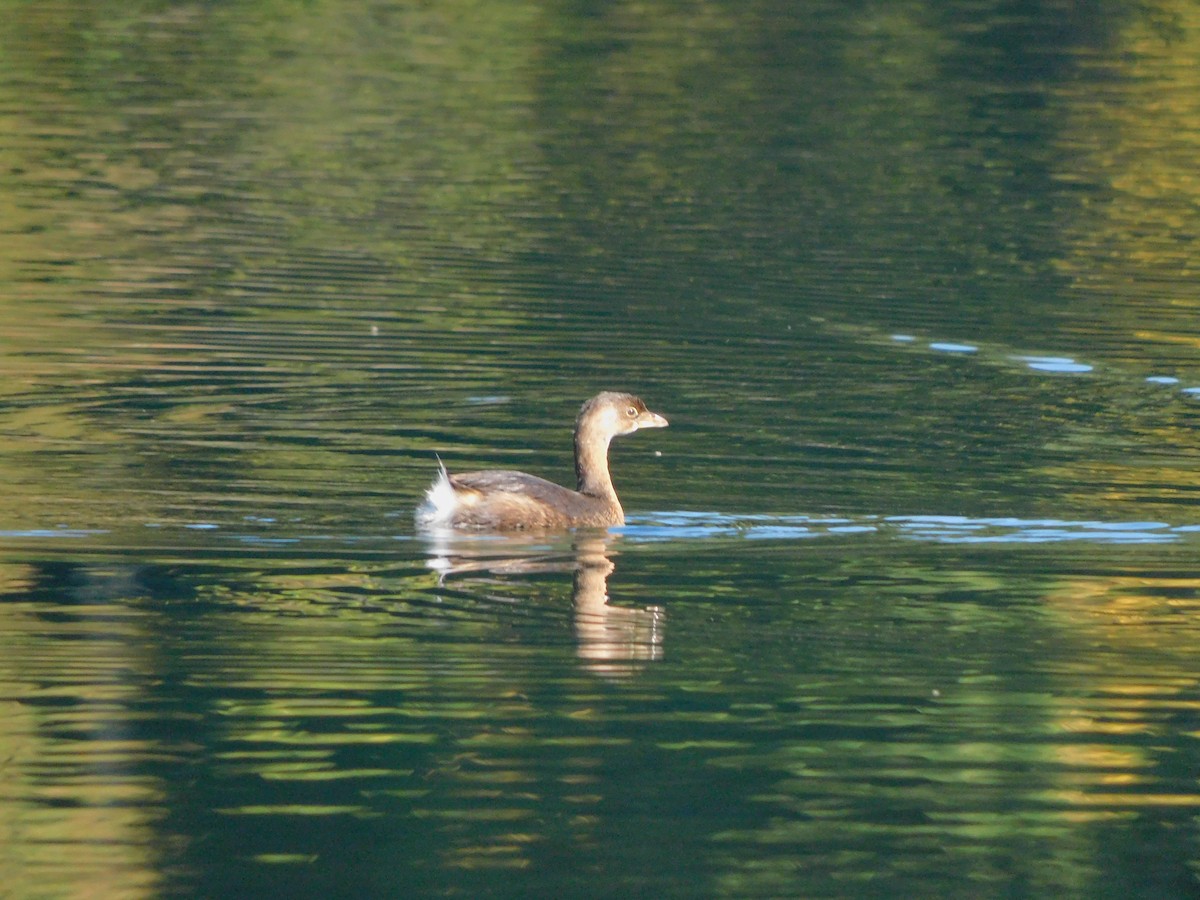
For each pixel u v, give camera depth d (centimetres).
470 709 1215
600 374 2162
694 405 2045
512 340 2303
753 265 2767
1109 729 1209
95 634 1320
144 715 1190
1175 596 1460
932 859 1041
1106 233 3034
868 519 1658
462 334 2317
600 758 1150
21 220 2875
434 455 1822
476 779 1123
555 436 1916
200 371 2102
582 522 1606
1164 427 2008
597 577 1477
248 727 1177
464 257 2752
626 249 2839
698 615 1399
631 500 1695
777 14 5044
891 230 3019
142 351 2177
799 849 1049
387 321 2364
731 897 994
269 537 1544
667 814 1084
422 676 1264
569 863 1027
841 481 1775
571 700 1232
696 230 2980
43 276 2539
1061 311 2550
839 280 2694
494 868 1021
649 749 1162
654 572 1498
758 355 2275
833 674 1290
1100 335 2423
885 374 2203
